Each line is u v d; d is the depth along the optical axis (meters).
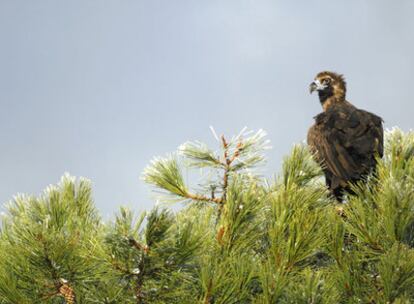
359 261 8.13
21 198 8.00
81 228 7.89
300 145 8.99
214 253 7.81
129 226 6.82
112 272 7.01
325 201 8.79
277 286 7.22
